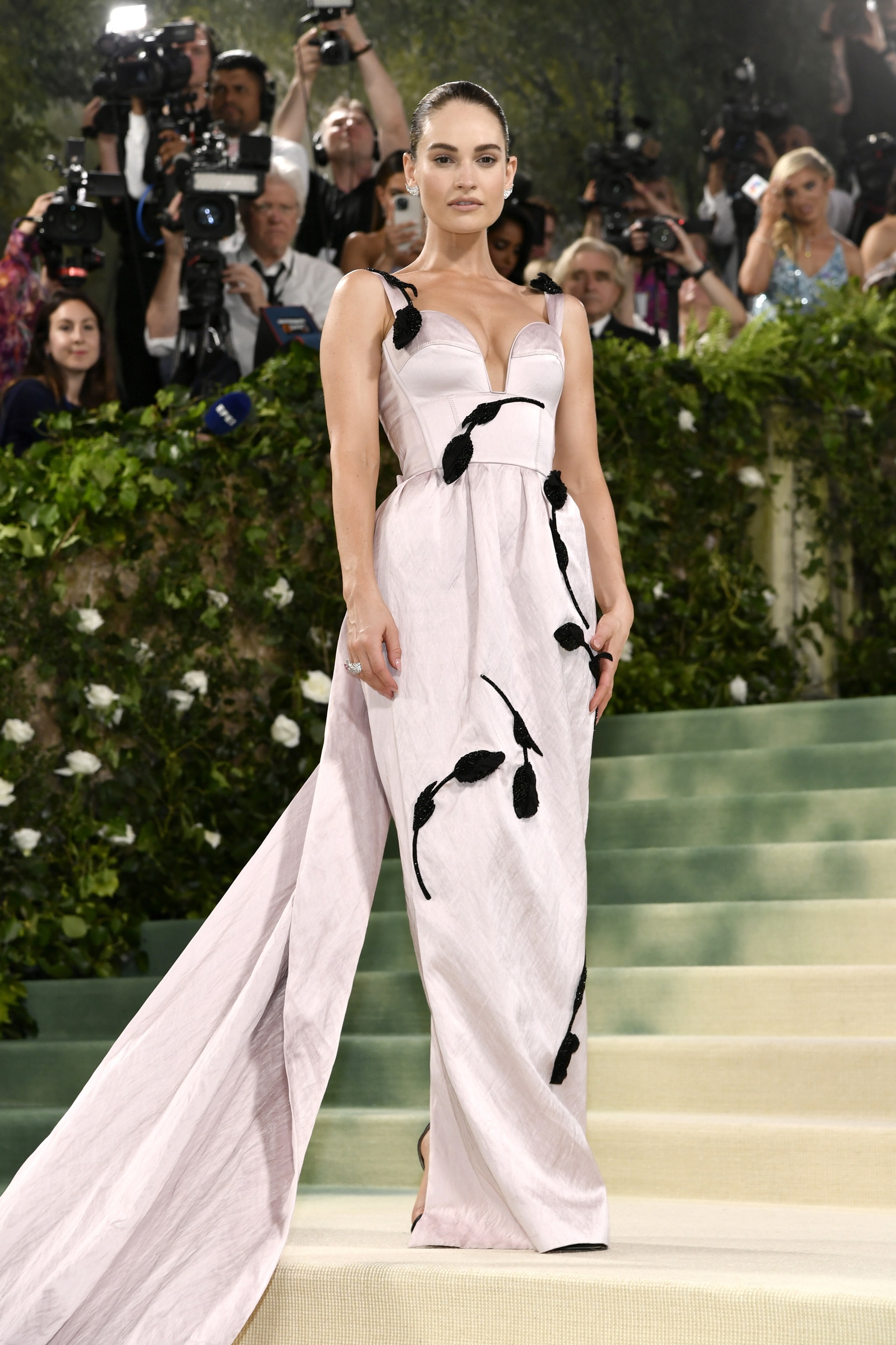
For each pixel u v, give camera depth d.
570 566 3.16
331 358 3.23
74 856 6.49
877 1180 4.00
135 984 6.08
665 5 12.62
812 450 8.49
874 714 6.71
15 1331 2.67
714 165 11.89
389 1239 3.32
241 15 10.62
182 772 6.79
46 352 8.81
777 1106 4.47
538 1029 2.95
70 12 10.12
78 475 6.50
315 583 7.21
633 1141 4.30
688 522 8.20
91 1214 2.80
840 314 8.81
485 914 2.94
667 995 5.05
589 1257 2.89
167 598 6.75
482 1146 2.89
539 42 12.00
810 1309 2.54
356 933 3.02
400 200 10.12
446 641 3.08
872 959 5.07
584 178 12.15
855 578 8.65
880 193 11.67
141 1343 2.73
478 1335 2.74
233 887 3.13
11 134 9.95
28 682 6.45
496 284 3.39
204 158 8.74
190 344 9.05
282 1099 2.96
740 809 6.11
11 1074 5.84
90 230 8.86
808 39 13.19
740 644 8.23
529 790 3.00
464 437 3.16
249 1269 2.80
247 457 6.98
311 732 7.05
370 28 11.27
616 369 7.95
